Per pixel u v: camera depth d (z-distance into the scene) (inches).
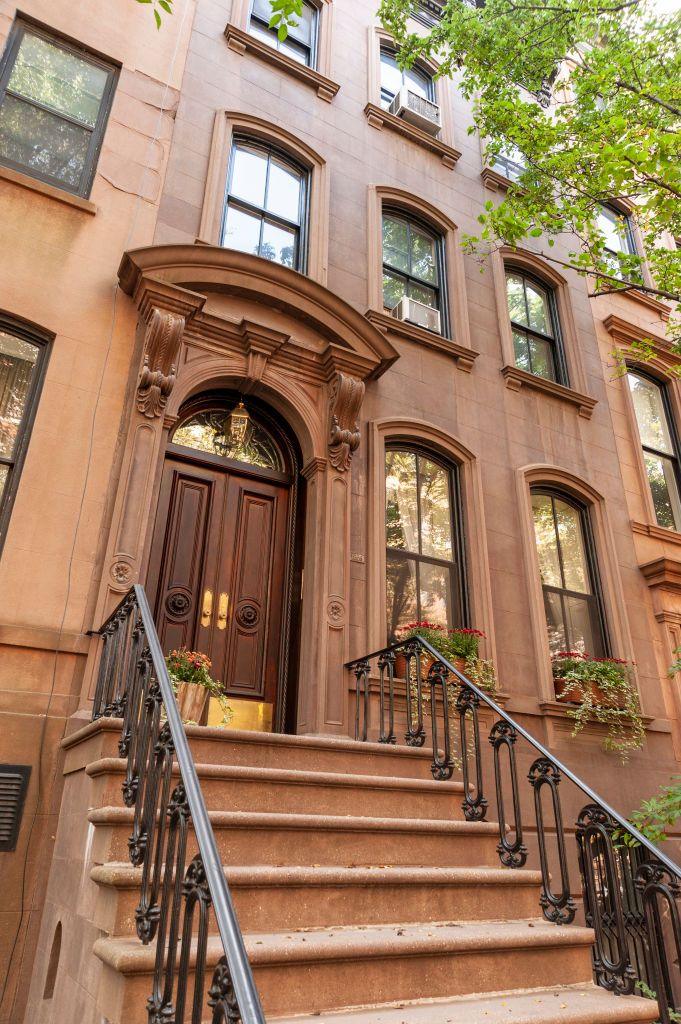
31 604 177.2
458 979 110.9
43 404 197.6
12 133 229.6
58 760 165.8
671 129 264.5
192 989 94.1
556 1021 99.3
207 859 74.3
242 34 295.7
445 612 258.1
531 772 153.6
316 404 247.9
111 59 257.3
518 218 287.1
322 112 317.4
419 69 382.6
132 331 219.6
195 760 149.3
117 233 231.0
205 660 187.3
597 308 382.3
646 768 266.4
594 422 340.2
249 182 282.0
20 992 144.4
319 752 165.0
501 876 136.3
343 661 216.7
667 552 330.0
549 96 398.6
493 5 280.1
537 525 300.2
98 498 196.1
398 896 125.0
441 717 228.2
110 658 161.5
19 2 244.1
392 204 324.5
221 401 243.4
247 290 241.3
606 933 159.2
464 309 316.5
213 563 222.4
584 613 295.3
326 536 229.0
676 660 289.4
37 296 208.5
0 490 189.5
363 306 286.4
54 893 147.5
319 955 99.5
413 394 281.1
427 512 270.4
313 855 131.6
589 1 270.1
